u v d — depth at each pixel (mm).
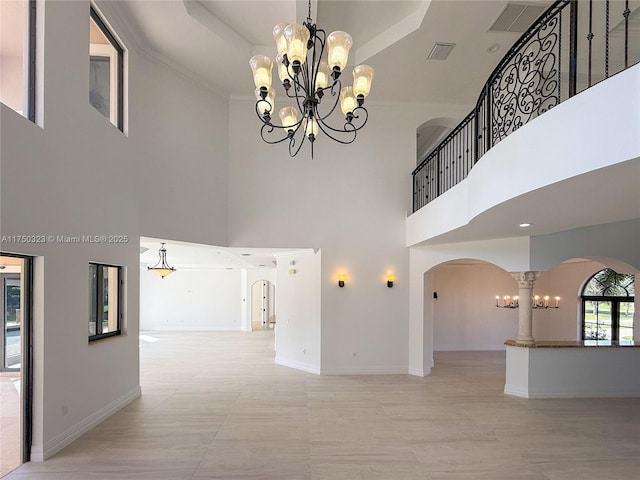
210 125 7348
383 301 7930
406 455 4195
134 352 5969
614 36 5395
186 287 15875
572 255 6387
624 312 9219
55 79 4199
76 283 4527
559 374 6301
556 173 2832
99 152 4992
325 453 4227
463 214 5137
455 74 7055
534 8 5262
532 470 3896
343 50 3375
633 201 3570
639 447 4426
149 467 3885
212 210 7332
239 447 4352
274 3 5562
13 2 3998
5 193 3494
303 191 7926
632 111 2242
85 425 4707
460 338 10742
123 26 5504
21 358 3941
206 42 6004
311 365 7992
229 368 8352
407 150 8164
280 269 9008
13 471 3775
